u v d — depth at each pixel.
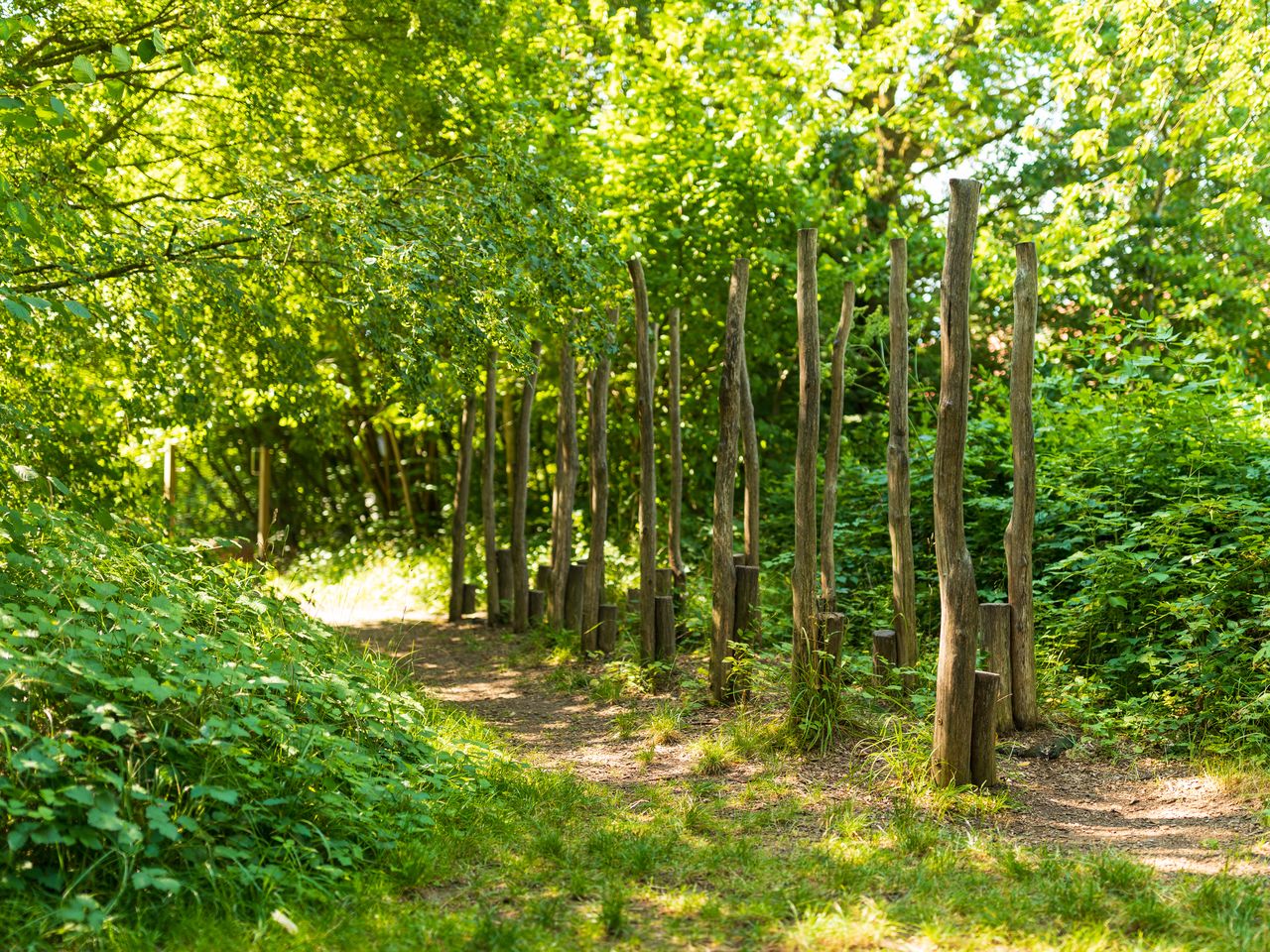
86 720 3.88
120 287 7.60
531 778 5.18
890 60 14.16
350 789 4.40
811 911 3.55
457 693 7.73
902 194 16.64
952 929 3.41
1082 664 6.52
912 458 8.95
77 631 3.99
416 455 17.69
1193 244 15.74
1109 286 15.94
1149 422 7.55
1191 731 5.53
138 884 3.26
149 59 5.03
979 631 5.60
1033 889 3.75
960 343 4.81
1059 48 14.71
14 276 6.35
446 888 3.86
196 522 17.05
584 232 7.86
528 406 10.10
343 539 17.84
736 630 6.80
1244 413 7.65
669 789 5.18
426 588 12.46
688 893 3.78
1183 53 11.38
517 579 10.10
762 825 4.59
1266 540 6.07
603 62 13.24
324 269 7.79
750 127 12.12
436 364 7.30
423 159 7.89
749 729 5.83
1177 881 3.82
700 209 12.01
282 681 4.33
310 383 8.71
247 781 4.02
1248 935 3.28
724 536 6.64
